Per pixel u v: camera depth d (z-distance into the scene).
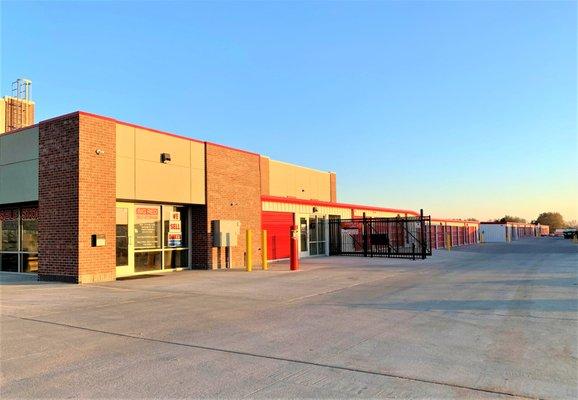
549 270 18.14
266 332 7.68
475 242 59.84
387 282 14.70
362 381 5.25
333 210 31.05
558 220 151.12
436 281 14.86
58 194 14.91
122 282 14.76
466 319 8.69
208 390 4.99
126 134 16.08
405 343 6.93
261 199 23.48
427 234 38.75
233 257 20.77
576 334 7.47
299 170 40.16
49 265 15.09
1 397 4.83
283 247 25.88
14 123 25.00
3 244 18.23
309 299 11.30
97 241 14.70
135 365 5.91
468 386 5.08
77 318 8.97
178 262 19.19
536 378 5.34
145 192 16.67
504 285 13.59
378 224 36.88
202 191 19.33
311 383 5.19
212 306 10.31
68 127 14.75
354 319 8.74
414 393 4.88
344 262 23.34
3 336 7.52
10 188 16.55
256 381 5.27
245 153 22.09
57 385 5.18
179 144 18.28
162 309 9.94
